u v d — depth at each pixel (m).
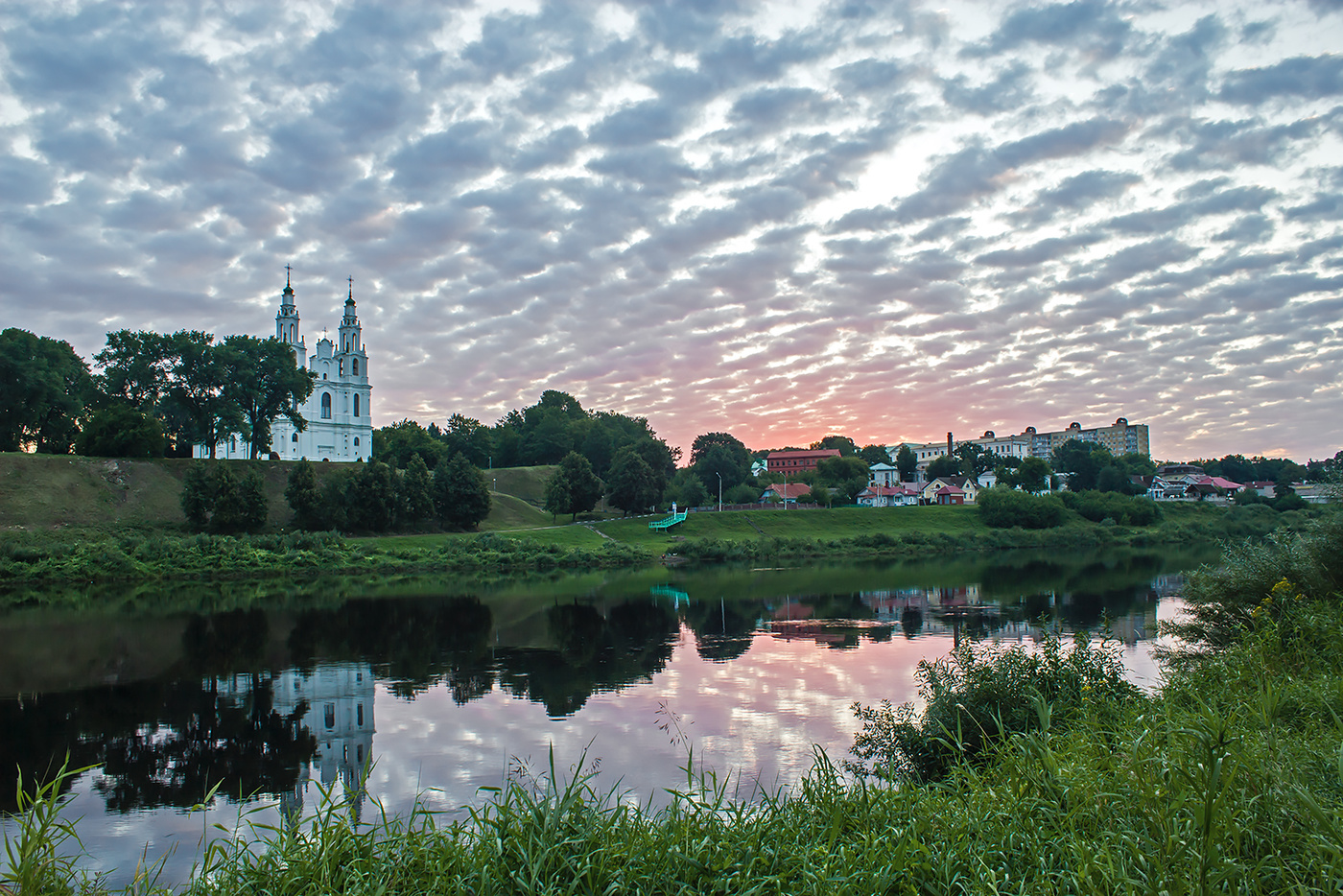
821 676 25.47
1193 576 22.06
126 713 22.28
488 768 16.95
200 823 14.48
